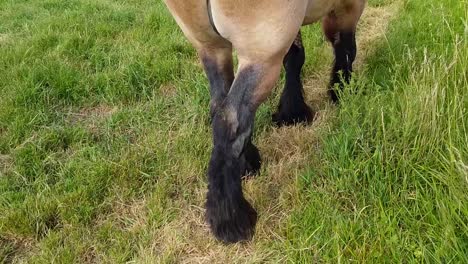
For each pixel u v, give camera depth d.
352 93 3.19
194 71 4.44
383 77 3.72
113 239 2.70
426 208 2.40
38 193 3.02
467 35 3.21
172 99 4.04
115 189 3.05
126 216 2.89
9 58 4.63
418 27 4.48
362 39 4.80
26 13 6.16
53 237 2.71
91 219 2.88
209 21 2.21
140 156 3.29
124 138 3.57
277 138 3.44
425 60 3.05
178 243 2.62
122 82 4.25
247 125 2.31
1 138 3.58
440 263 2.09
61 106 4.09
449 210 2.29
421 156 2.70
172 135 3.54
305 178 2.83
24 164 3.32
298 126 3.52
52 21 5.56
